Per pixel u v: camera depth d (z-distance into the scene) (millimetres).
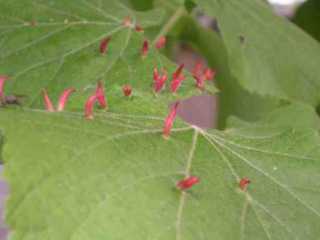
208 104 522
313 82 237
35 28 194
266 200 141
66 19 197
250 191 142
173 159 140
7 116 133
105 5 204
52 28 194
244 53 222
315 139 164
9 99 163
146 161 135
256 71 223
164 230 122
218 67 293
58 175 123
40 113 138
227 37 220
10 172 121
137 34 193
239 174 146
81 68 182
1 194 246
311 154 160
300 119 207
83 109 148
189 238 123
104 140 136
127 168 131
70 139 132
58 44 189
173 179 134
